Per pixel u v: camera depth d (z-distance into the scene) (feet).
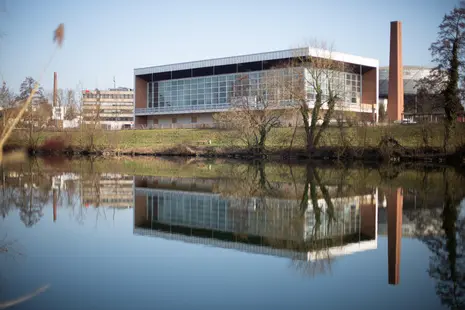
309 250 51.96
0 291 38.11
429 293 38.24
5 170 150.92
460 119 183.42
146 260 47.52
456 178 122.11
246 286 39.83
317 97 193.88
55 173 141.69
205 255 49.47
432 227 63.31
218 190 103.14
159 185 112.37
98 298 36.70
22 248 51.88
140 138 281.95
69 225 64.64
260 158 207.62
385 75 355.56
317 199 88.63
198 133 273.13
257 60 294.66
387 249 52.26
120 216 72.18
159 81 355.77
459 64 162.91
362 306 35.47
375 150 180.96
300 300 36.55
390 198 88.58
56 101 338.95
